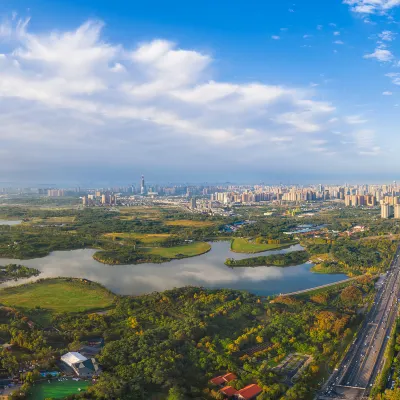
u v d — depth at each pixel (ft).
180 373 583.17
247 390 541.75
